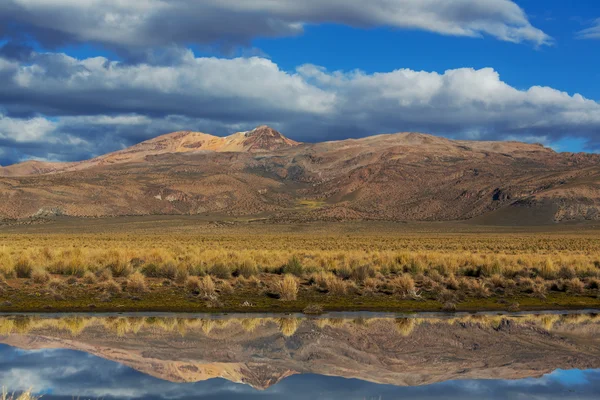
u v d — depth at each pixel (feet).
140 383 45.01
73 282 90.53
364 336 62.95
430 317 75.61
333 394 42.80
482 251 207.51
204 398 41.04
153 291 86.84
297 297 85.61
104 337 60.59
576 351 57.62
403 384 45.85
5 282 87.92
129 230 515.50
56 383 44.45
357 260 127.03
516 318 76.02
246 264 106.01
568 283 98.99
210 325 67.97
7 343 57.52
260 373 48.42
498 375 49.11
